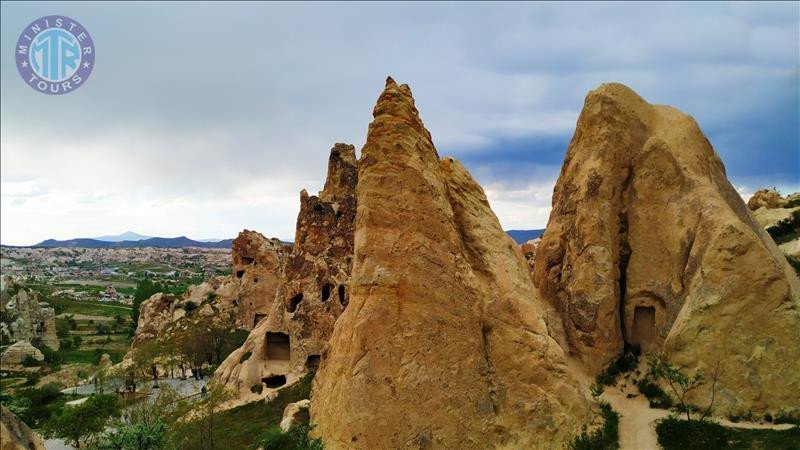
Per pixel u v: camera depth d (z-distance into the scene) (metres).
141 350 78.44
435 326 35.19
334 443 33.59
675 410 39.16
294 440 37.03
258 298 85.81
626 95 53.44
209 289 102.44
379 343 34.62
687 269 44.28
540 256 54.88
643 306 47.38
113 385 69.81
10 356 94.62
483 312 36.97
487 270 38.84
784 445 32.38
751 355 38.03
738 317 38.91
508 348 36.31
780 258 51.41
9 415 19.44
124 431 40.84
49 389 72.25
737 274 39.66
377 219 37.06
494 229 42.44
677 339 40.31
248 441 42.09
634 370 45.22
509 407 35.00
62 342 118.38
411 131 38.62
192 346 77.75
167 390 52.62
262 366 59.12
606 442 34.84
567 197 53.09
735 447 33.16
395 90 38.97
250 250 89.94
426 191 37.31
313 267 59.75
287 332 59.34
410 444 32.66
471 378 34.78
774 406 36.78
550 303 52.25
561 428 34.69
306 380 53.03
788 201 88.12
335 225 62.12
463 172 43.84
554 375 36.12
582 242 49.12
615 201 50.12
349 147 68.00
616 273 48.47
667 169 48.56
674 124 52.16
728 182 52.06
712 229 43.22
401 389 33.69
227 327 84.56
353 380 34.22
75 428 49.53
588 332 47.12
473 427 33.78
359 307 36.16
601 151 50.97
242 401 53.62
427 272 35.97
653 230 48.22
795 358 37.19
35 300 114.88
